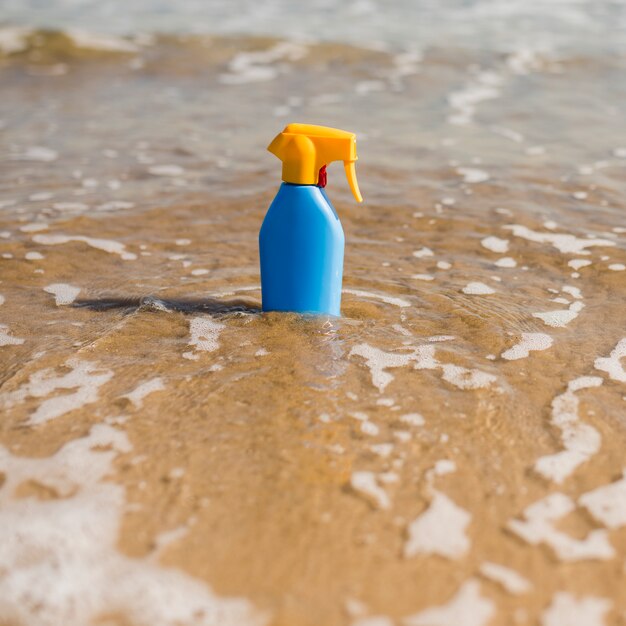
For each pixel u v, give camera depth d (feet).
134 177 5.77
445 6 13.17
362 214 5.27
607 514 3.44
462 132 6.70
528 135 6.62
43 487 3.49
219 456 3.59
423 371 3.96
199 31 10.90
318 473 3.54
